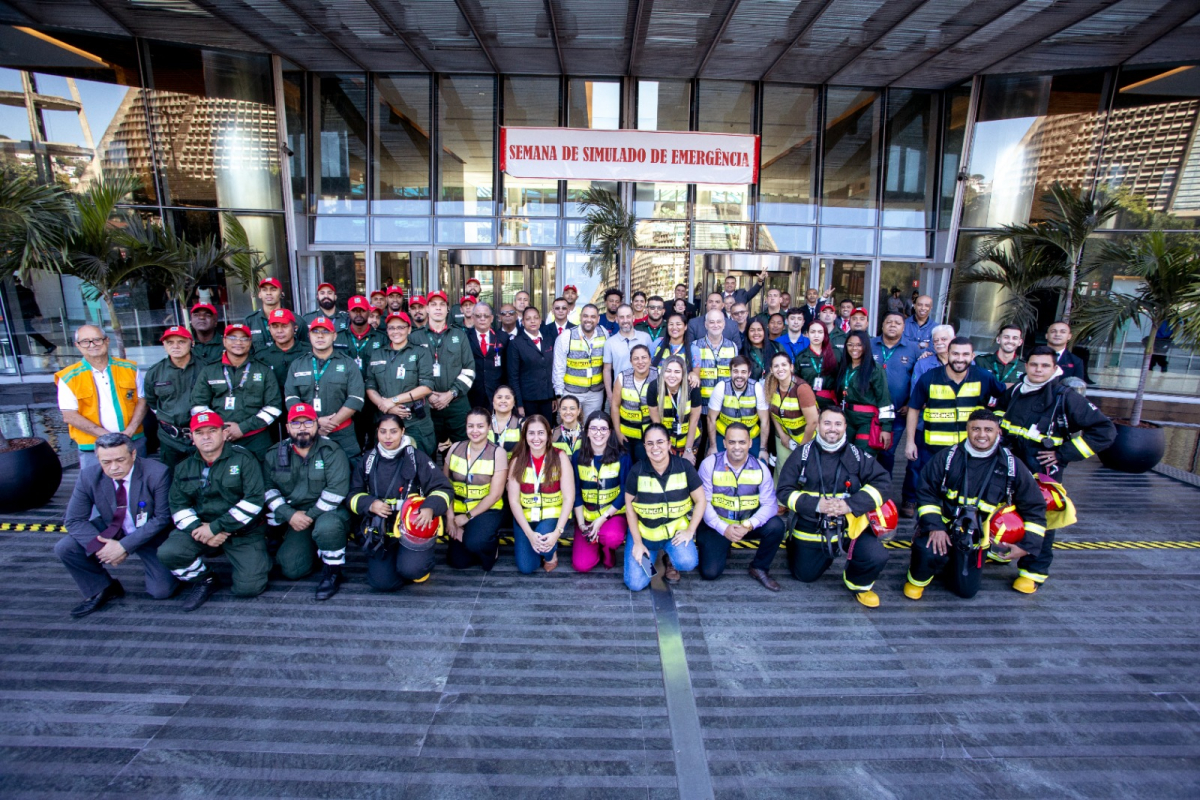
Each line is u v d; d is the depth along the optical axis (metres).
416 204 11.98
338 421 4.51
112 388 4.45
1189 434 8.50
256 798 2.36
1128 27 8.53
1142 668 3.23
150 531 3.54
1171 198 10.37
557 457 3.98
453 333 5.51
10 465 4.82
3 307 10.09
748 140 10.66
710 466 4.06
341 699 2.91
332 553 3.77
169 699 2.89
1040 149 11.05
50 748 2.58
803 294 12.28
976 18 8.33
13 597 3.73
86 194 5.86
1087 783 2.49
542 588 3.98
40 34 9.41
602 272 11.38
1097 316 6.52
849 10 8.16
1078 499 5.66
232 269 8.81
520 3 8.14
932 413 4.72
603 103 11.73
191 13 8.64
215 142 10.54
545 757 2.58
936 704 2.93
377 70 11.38
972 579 3.83
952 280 12.00
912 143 12.20
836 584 4.09
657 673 3.13
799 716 2.84
